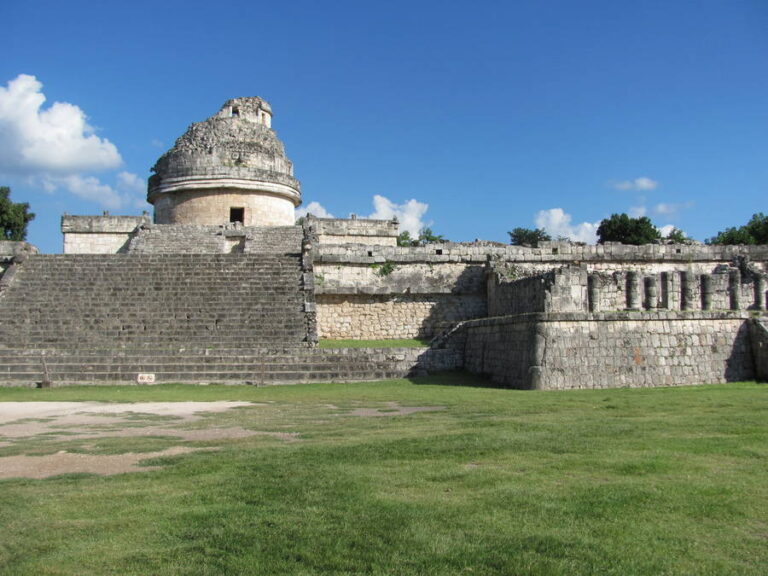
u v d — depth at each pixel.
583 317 16.67
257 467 7.29
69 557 4.77
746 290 20.80
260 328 21.45
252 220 37.09
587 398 13.66
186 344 20.31
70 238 37.25
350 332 25.88
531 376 16.19
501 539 5.00
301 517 5.56
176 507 5.91
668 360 17.06
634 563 4.54
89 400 14.68
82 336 20.55
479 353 19.73
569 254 27.08
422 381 18.47
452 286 26.38
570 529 5.21
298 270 25.39
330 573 4.45
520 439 8.58
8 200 53.78
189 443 8.97
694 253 27.59
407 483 6.53
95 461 7.88
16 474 7.27
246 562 4.63
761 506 5.71
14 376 17.92
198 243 32.06
